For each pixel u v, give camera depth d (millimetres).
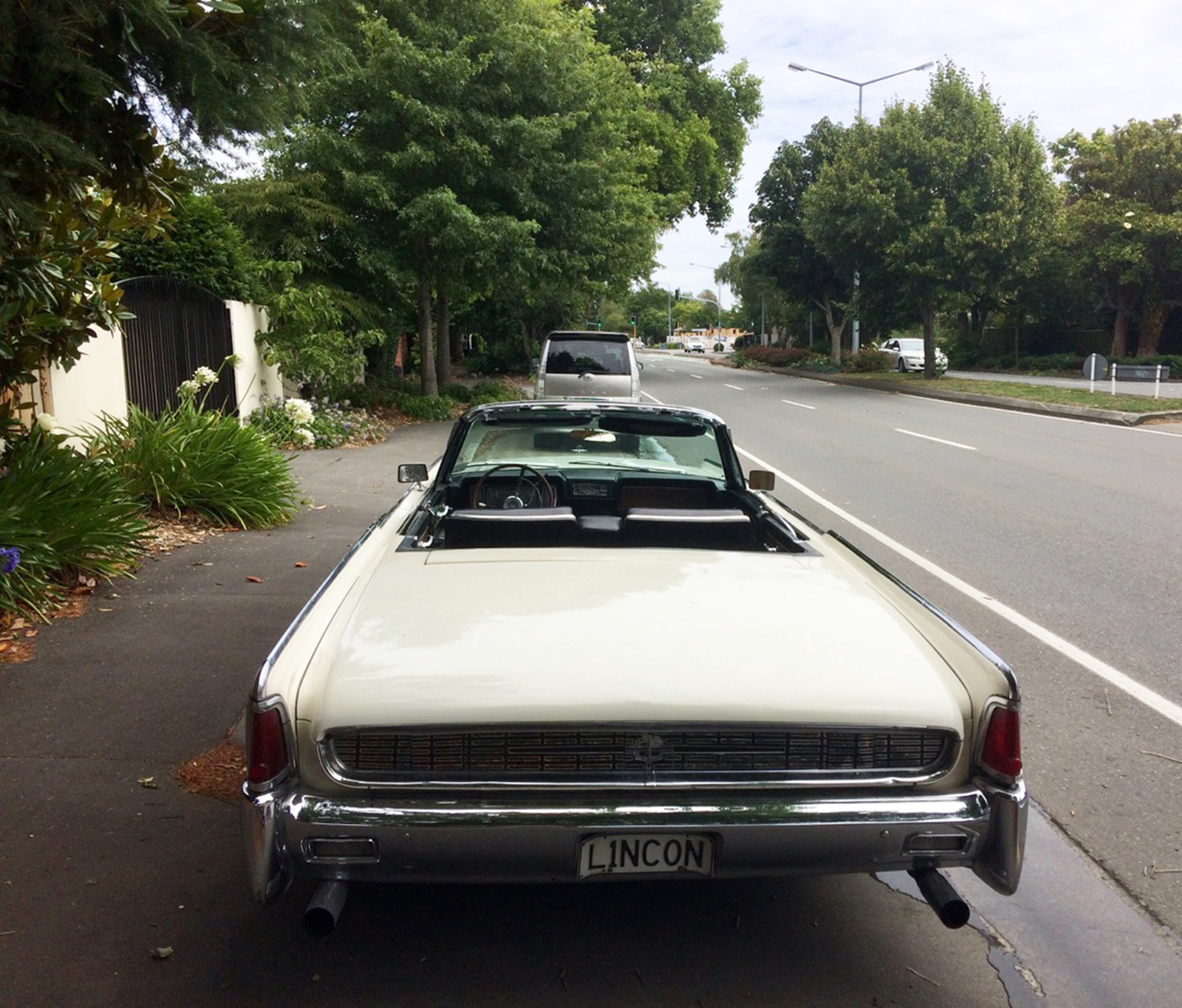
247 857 2414
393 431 16438
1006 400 21750
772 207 39219
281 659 2562
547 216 17828
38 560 5836
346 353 16141
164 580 6598
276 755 2436
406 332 28953
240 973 2781
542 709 2443
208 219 12820
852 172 28469
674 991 2738
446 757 2479
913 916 3129
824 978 2805
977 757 2557
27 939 2904
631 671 2561
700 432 4984
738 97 38406
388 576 3240
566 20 20250
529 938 2977
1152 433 16219
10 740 4199
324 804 2412
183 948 2885
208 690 4762
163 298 11266
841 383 32406
